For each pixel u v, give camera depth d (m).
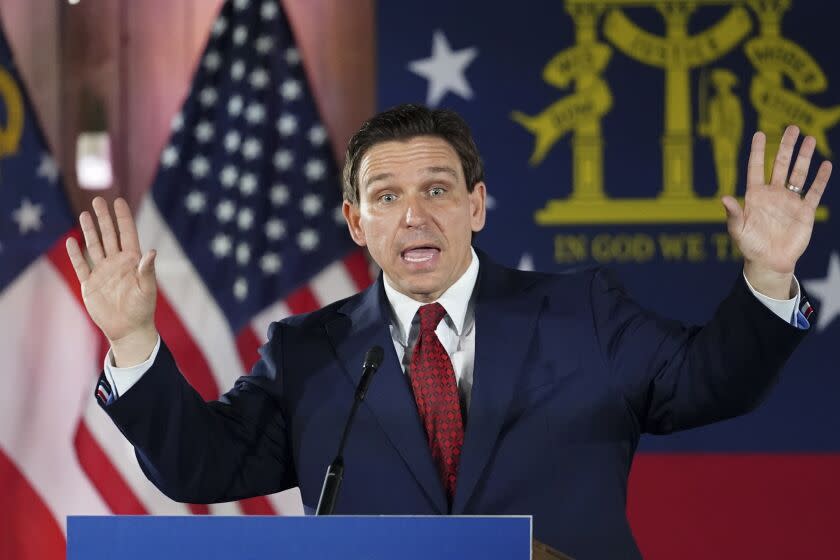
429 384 7.29
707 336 7.04
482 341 7.33
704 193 16.69
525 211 16.75
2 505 16.53
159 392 7.02
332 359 7.60
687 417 7.23
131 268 7.04
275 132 17.05
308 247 16.72
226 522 5.38
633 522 16.39
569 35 16.97
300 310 16.59
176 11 17.72
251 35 17.20
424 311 7.48
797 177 6.86
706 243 16.61
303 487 7.34
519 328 7.39
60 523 16.52
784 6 16.88
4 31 17.38
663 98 16.83
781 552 16.22
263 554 5.34
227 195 16.86
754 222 6.75
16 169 17.09
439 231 7.25
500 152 16.86
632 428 7.38
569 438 7.08
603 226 16.70
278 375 7.75
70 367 16.73
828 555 16.19
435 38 17.05
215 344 16.55
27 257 16.89
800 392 16.34
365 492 7.12
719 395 7.01
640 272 16.62
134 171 17.55
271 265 16.69
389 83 17.03
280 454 7.73
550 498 6.96
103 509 16.48
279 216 16.83
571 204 16.72
